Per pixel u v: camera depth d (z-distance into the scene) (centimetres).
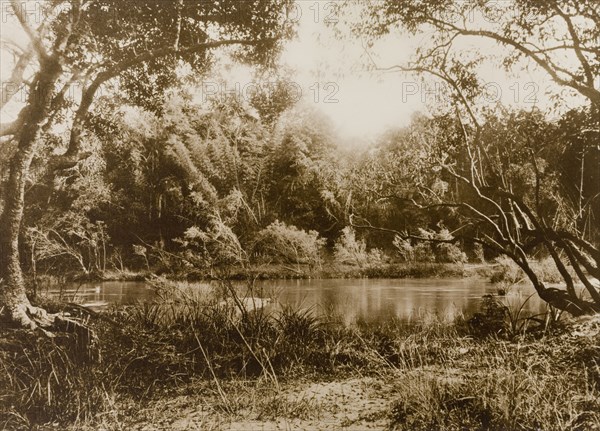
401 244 2627
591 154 841
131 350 598
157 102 964
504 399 393
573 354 533
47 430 422
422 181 1010
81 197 2416
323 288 1817
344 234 2739
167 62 884
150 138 2964
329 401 489
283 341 685
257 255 2592
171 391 543
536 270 1794
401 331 865
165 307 901
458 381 468
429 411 405
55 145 909
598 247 912
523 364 509
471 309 1215
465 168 1055
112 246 2780
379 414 437
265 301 1069
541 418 374
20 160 632
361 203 2802
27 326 609
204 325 736
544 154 897
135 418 457
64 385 480
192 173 2873
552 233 823
